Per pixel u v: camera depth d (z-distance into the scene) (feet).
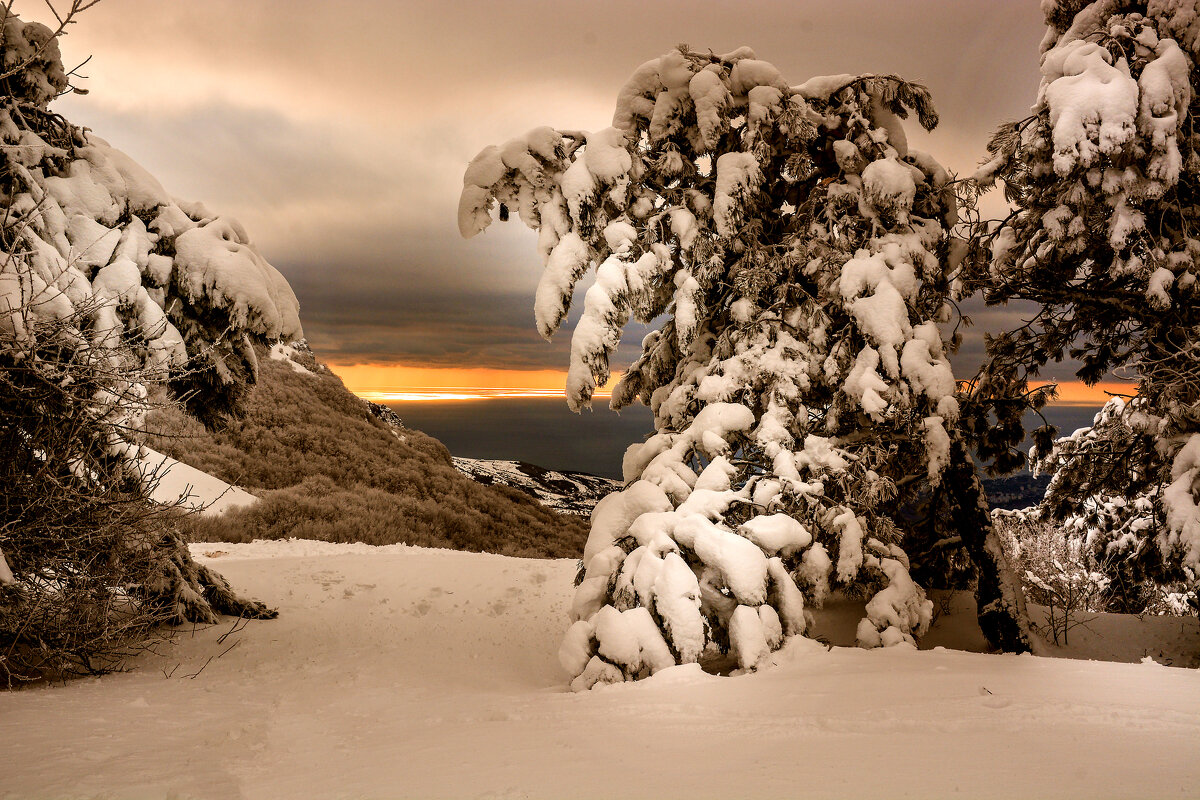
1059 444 42.16
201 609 32.86
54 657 23.21
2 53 27.99
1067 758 9.94
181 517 26.13
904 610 25.03
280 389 108.99
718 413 28.40
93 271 27.91
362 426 110.32
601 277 30.58
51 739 13.92
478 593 41.01
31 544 22.71
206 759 13.24
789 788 9.29
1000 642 29.30
